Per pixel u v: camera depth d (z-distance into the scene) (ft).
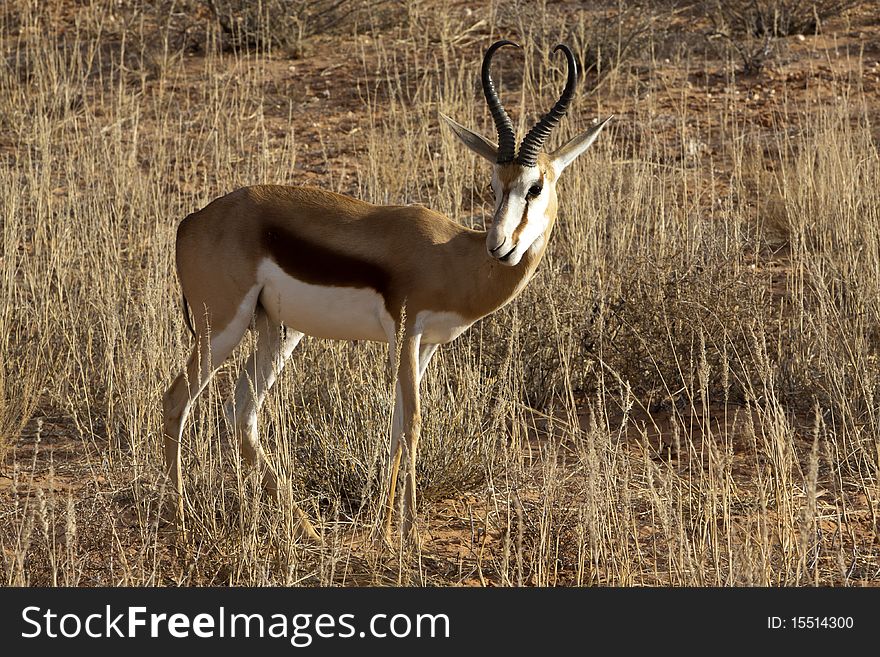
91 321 82.38
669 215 97.76
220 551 54.70
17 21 158.81
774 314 84.89
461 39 151.53
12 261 85.46
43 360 77.77
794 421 71.46
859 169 105.19
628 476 60.13
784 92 134.72
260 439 68.28
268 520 56.34
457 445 64.59
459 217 101.35
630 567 53.11
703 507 58.23
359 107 136.36
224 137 125.70
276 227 59.57
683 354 75.87
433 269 58.65
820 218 98.48
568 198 99.45
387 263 58.85
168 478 60.54
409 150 114.62
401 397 59.06
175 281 85.87
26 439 71.92
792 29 152.97
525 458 68.90
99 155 115.96
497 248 55.62
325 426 65.62
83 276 87.51
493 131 121.70
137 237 97.81
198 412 72.74
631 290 80.69
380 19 159.12
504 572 52.01
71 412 74.02
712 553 54.75
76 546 55.01
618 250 89.51
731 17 153.58
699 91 136.67
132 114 127.75
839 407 69.62
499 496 64.03
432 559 57.36
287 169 118.01
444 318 59.72
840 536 53.06
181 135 128.06
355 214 60.29
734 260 84.94
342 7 157.48
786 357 76.07
